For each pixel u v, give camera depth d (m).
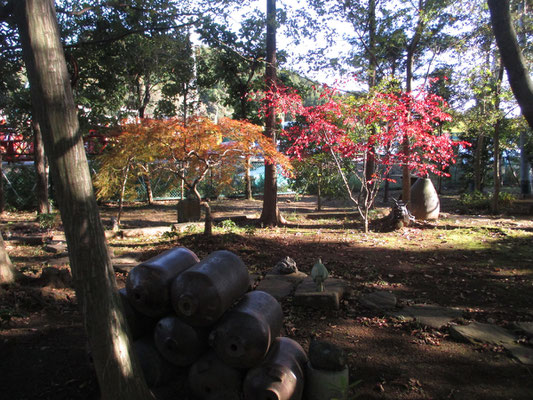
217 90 22.38
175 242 8.43
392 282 5.91
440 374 3.35
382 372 3.38
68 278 5.53
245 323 2.71
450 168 25.34
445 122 14.25
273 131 11.06
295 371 2.71
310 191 16.02
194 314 2.76
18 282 5.22
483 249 8.05
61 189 2.15
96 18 9.55
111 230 10.15
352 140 9.65
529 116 3.16
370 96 9.55
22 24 2.06
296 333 4.12
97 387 3.12
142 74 15.18
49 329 4.17
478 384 3.20
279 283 5.54
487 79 11.94
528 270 6.46
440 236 9.48
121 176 10.95
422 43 12.44
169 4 7.62
